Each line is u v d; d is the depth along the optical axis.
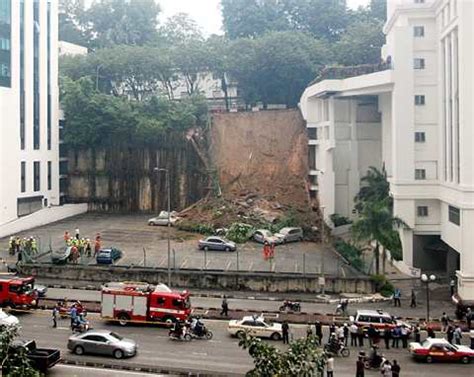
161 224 78.00
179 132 87.81
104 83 101.38
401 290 54.53
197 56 96.38
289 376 20.44
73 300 48.38
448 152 56.78
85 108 88.69
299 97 95.94
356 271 56.44
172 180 87.88
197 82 105.75
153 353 36.62
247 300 50.28
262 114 88.81
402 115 60.97
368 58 93.31
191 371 33.41
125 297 42.72
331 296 51.75
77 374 32.62
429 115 61.00
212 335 40.66
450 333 39.34
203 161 86.62
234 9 112.81
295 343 21.81
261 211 76.44
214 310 46.75
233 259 61.03
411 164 61.03
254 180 83.56
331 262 60.53
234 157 86.19
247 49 95.62
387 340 39.47
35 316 44.56
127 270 54.97
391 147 66.56
